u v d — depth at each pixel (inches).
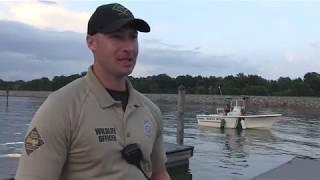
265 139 1206.9
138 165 89.0
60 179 84.7
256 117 1408.7
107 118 86.4
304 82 3722.9
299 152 990.4
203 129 1408.7
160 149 102.2
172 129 1445.6
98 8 89.8
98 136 84.0
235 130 1391.5
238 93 3604.8
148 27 89.4
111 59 88.0
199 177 648.4
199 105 3176.7
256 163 810.2
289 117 2133.4
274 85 3735.2
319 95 3627.0
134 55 90.2
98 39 88.7
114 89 90.7
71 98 84.4
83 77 89.7
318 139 1235.9
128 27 87.4
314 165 309.3
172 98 3587.6
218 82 3713.1
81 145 83.2
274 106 3075.8
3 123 1603.1
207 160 818.8
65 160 83.4
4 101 3735.2
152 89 3836.1
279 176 271.7
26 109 2573.8
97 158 83.7
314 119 2007.9
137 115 92.7
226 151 968.3
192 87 3762.3
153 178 102.8
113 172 84.7
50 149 80.6
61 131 81.4
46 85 4985.2
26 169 80.3
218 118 1430.9
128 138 88.7
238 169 733.9
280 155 935.0
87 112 84.5
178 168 553.6
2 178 358.9
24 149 82.4
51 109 81.9
